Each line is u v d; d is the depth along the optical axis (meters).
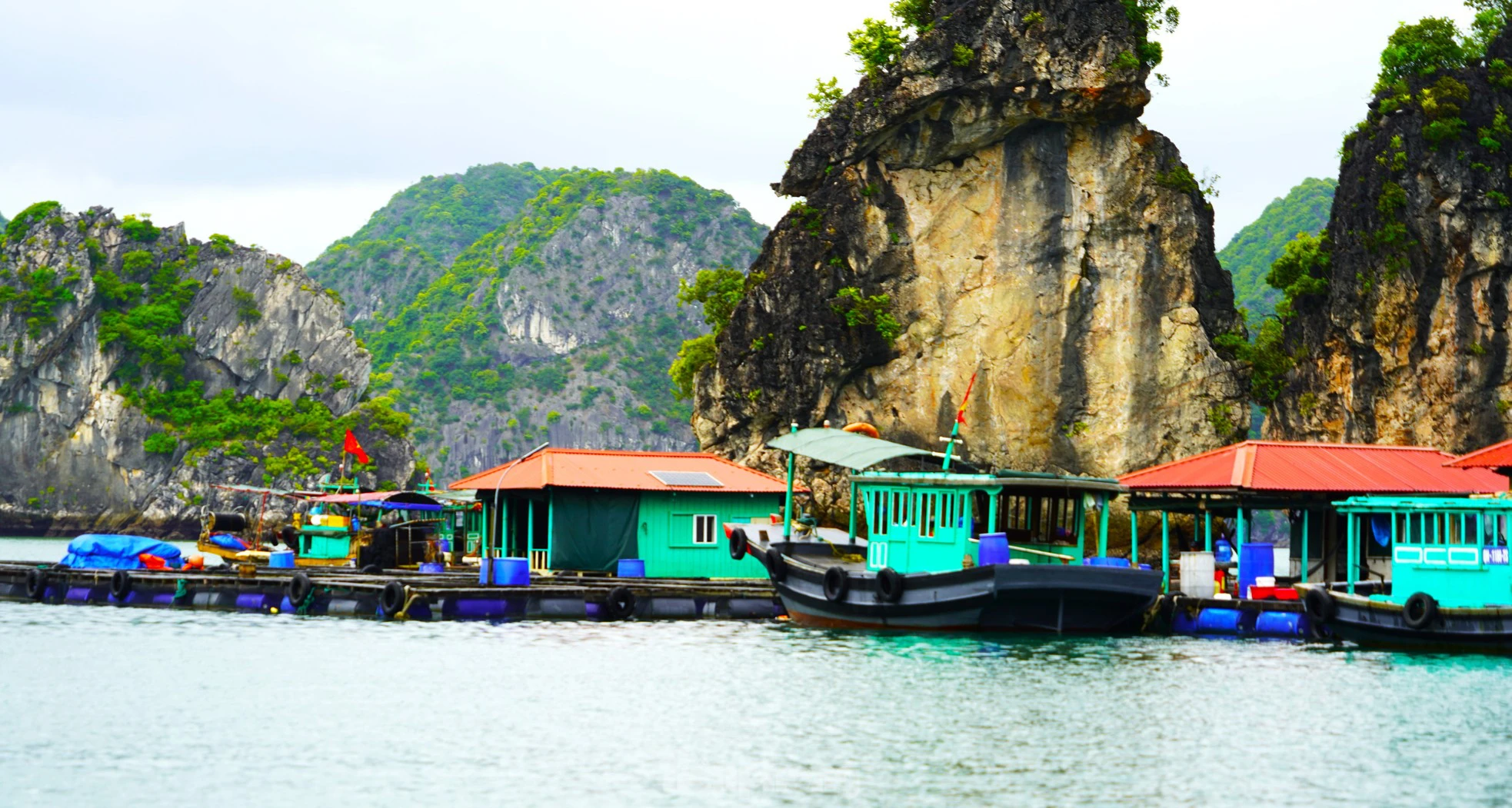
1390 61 83.31
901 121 85.75
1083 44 82.38
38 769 22.89
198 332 189.25
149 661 33.97
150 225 193.50
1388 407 79.19
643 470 54.12
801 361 86.81
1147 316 86.19
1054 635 39.41
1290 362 86.69
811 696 29.34
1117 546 79.69
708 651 36.03
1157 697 29.36
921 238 87.50
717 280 101.12
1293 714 27.62
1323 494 44.78
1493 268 76.69
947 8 86.69
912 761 23.53
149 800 21.03
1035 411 86.25
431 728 26.03
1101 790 21.86
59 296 183.00
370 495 63.34
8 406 181.75
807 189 90.69
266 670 32.53
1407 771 23.09
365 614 44.03
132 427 182.00
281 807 20.72
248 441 182.75
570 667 33.12
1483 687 30.97
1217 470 45.91
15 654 35.16
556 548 52.19
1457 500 35.84
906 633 39.94
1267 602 39.62
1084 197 86.25
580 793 21.56
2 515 179.75
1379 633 36.25
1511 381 76.31
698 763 23.34
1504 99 78.75
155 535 176.12
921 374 87.00
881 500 41.00
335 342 194.00
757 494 54.28
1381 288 79.12
